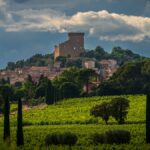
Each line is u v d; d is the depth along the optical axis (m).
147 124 135.75
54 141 139.88
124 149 129.25
